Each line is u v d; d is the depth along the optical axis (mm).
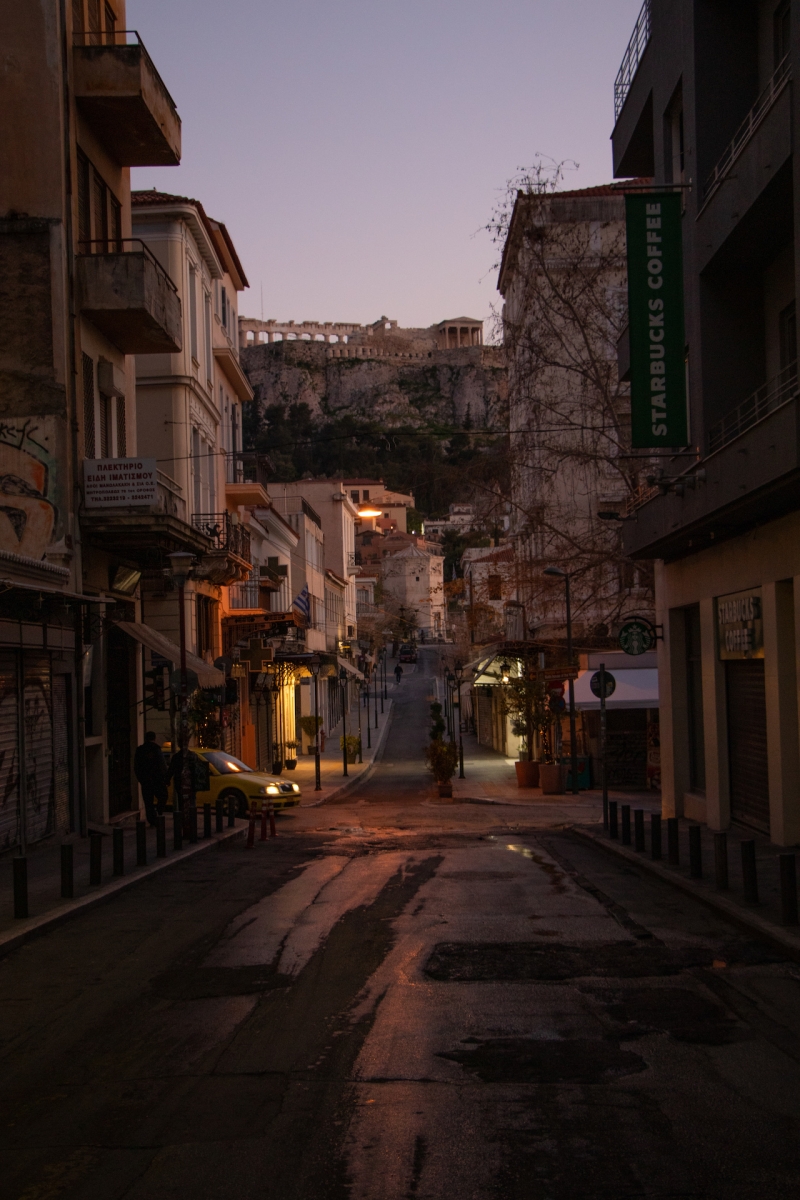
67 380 18953
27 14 18969
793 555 14484
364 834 21328
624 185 16641
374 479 184750
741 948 9234
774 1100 5641
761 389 16594
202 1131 5312
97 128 21062
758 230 14984
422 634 146875
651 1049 6508
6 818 15922
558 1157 4926
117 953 9500
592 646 36938
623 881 13430
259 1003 7691
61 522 18625
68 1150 5141
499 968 8578
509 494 27891
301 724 47750
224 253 34750
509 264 29266
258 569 42906
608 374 27078
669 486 17578
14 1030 7234
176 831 17172
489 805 29875
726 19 16578
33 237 18859
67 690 18766
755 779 17047
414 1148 5043
